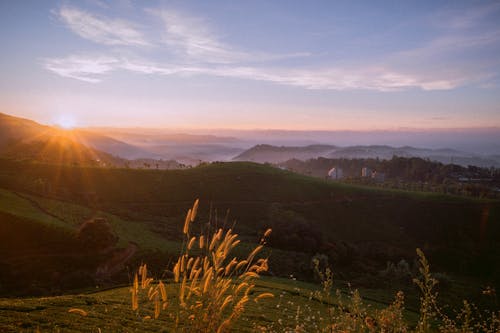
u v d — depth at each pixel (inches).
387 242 3996.1
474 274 3422.7
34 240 2154.3
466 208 4650.6
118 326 519.5
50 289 1716.3
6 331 456.8
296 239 3102.9
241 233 3316.9
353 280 2454.5
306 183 5177.2
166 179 4559.5
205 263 192.7
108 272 1963.6
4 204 2615.7
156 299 192.1
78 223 2645.2
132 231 2731.3
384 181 7632.9
